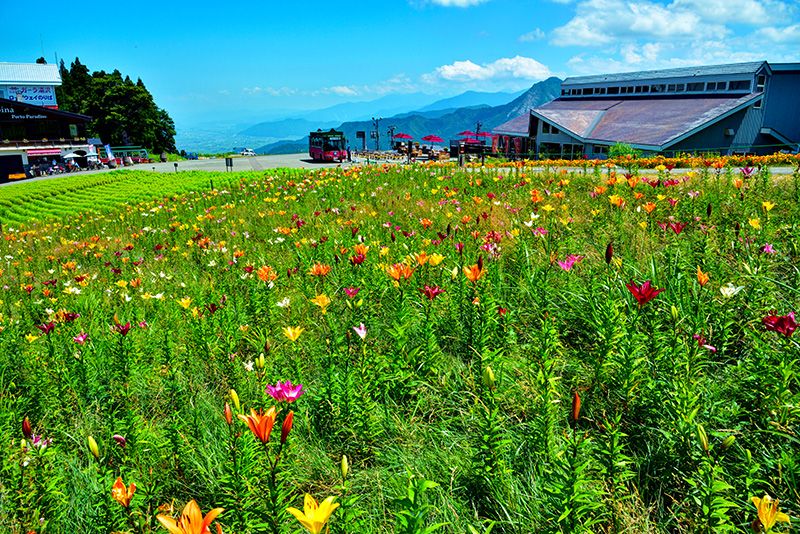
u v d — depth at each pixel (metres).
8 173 54.19
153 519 2.33
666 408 2.55
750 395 2.64
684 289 3.60
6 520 2.32
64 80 95.75
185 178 35.47
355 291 3.75
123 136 84.25
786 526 1.95
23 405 3.42
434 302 4.25
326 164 52.84
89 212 19.03
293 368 3.40
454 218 7.36
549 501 2.05
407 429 2.89
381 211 9.38
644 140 32.12
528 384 3.04
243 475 2.22
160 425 3.16
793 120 36.00
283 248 7.64
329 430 2.96
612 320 3.12
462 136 61.12
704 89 38.22
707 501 1.94
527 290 4.17
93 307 5.61
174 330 4.60
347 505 2.00
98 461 2.62
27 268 9.42
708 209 4.87
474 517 2.23
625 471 2.19
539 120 43.28
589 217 6.66
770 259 4.17
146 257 8.75
